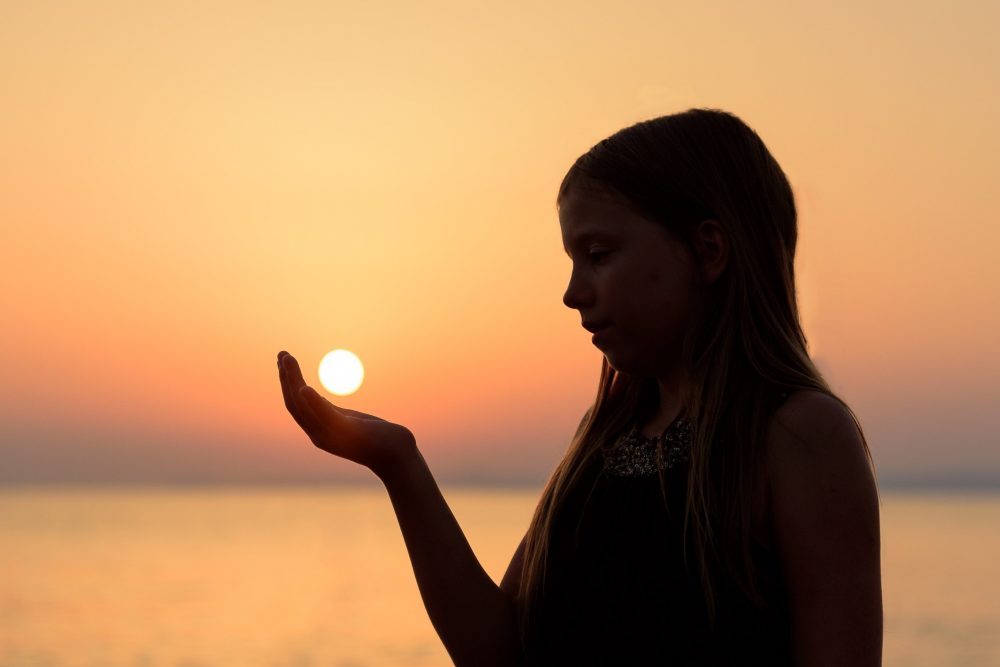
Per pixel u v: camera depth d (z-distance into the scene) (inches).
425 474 62.3
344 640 1400.1
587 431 63.3
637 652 53.7
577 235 58.1
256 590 2069.4
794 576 51.8
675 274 56.2
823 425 52.1
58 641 1386.6
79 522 5693.9
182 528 5093.5
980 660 1235.9
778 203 58.4
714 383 54.8
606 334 57.8
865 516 51.4
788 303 56.9
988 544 3518.7
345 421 60.9
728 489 52.7
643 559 55.1
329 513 7440.9
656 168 56.5
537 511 63.6
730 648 51.8
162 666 1186.0
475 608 61.7
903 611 1670.8
